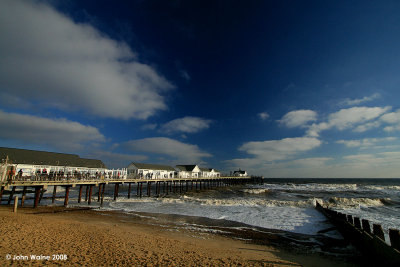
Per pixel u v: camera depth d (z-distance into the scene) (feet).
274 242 42.27
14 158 100.63
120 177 118.73
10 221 38.60
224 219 60.95
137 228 49.03
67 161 120.88
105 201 97.66
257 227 52.95
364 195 137.49
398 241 25.77
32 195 113.60
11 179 64.13
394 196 132.98
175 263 25.52
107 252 27.55
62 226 40.29
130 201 97.35
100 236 35.47
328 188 208.44
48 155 118.11
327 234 47.60
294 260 32.24
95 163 135.23
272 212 70.33
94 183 88.28
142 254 28.02
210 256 30.09
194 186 241.76
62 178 83.05
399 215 64.75
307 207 79.20
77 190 160.76
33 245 27.25
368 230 34.73
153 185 251.80
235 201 89.92
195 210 74.02
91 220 55.93
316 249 38.37
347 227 43.32
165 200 97.91
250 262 28.84
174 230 49.14
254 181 308.19
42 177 75.20
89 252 26.91
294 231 49.78
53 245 28.17
